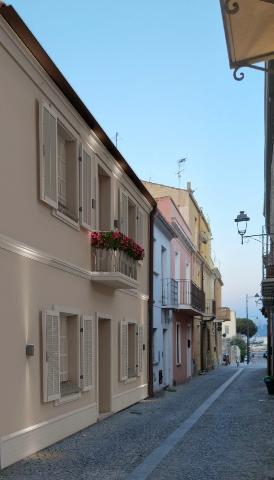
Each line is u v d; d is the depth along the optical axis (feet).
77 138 37.52
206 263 122.11
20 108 28.63
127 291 51.80
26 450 28.02
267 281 61.87
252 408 48.98
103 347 45.70
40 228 30.91
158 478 24.00
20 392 27.58
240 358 257.96
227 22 16.90
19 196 28.14
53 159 32.65
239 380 89.66
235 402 54.60
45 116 31.48
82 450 30.09
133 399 53.21
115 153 45.50
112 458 28.09
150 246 62.44
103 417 42.63
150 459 27.81
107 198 46.03
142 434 35.35
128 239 44.04
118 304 48.62
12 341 26.89
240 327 359.87
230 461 27.12
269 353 90.99
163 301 72.43
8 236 26.66
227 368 145.07
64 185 37.17
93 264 41.24
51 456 28.40
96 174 42.24
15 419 26.91
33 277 29.73
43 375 30.35
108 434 35.40
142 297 58.70
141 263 57.26
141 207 58.75
